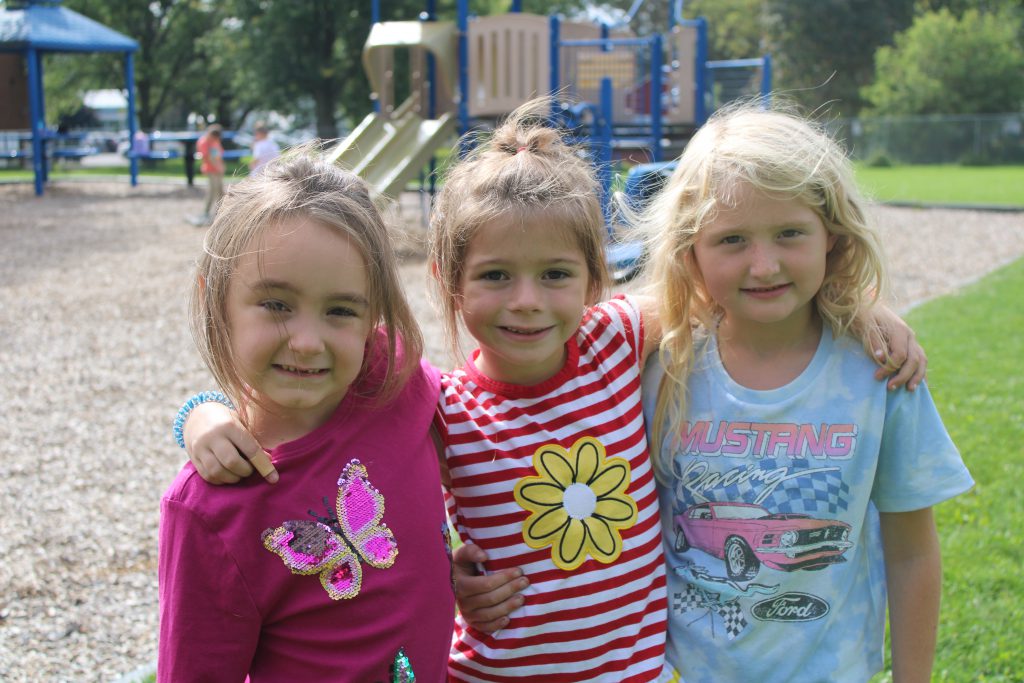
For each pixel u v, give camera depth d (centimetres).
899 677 186
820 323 189
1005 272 1002
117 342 771
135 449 511
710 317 192
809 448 181
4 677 296
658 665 181
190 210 1859
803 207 174
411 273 1011
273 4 3347
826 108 243
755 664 181
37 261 1216
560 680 176
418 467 164
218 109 4888
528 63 1195
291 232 147
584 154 228
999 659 277
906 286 941
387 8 3378
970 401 521
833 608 181
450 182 181
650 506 188
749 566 181
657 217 194
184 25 4200
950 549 345
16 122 2430
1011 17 4556
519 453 178
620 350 192
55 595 351
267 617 149
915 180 2673
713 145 180
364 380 165
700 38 1243
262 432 158
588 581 177
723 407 187
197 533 145
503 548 177
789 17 4734
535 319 170
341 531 152
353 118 3800
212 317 153
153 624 331
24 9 2278
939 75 4159
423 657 157
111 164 4106
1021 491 395
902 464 180
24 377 664
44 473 475
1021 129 3566
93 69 4200
